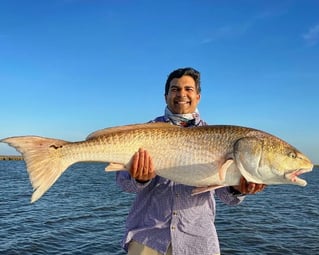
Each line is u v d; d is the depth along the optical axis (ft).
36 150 14.48
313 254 38.52
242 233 47.52
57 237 44.62
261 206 73.67
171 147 14.71
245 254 38.29
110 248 40.45
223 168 14.49
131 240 15.89
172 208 15.52
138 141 14.78
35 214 60.13
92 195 90.48
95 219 57.06
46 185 14.34
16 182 128.16
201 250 15.35
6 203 72.90
